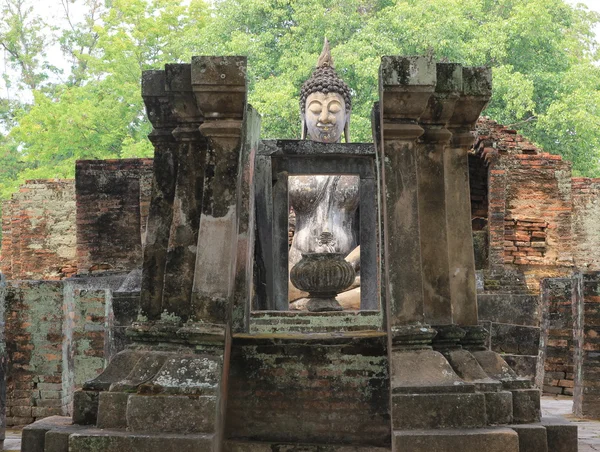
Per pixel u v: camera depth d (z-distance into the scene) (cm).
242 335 584
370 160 964
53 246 1702
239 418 563
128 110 2444
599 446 643
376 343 567
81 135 2406
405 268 552
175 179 604
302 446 542
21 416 844
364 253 1002
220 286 547
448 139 599
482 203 1491
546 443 530
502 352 1152
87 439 500
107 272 1511
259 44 2172
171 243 585
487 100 611
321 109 1209
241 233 618
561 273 1466
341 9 2216
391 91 558
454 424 513
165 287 581
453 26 2133
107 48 2444
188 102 583
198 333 538
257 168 923
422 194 594
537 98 2273
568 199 1478
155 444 495
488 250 1432
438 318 582
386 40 2089
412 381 522
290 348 570
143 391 518
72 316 893
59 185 1711
